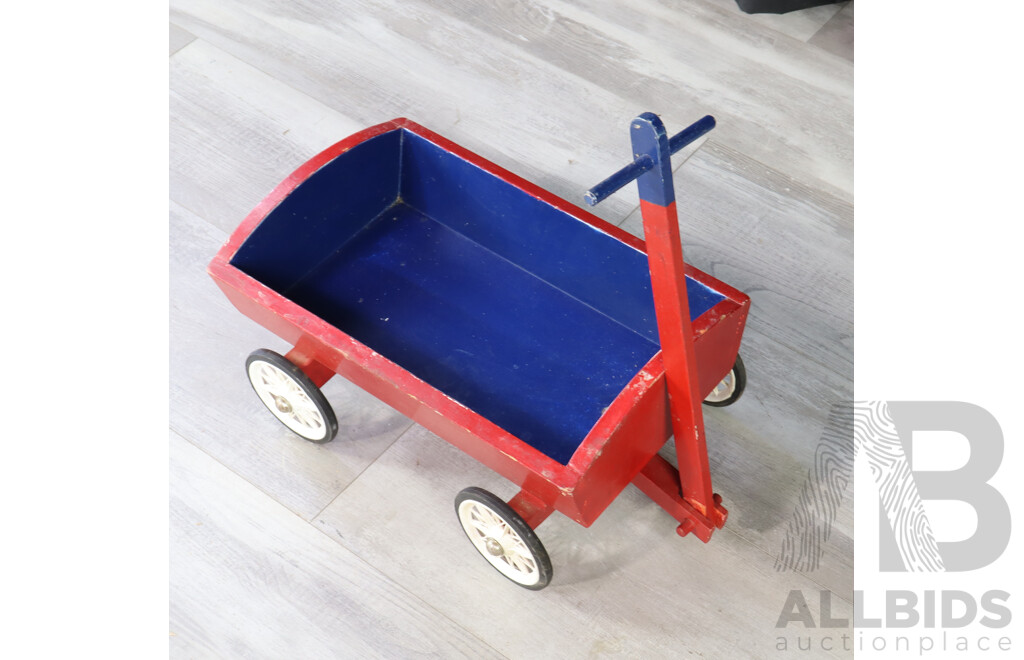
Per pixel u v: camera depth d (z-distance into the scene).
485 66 2.77
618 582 1.89
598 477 1.60
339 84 2.74
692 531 1.90
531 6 2.89
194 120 2.68
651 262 1.45
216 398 2.18
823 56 2.75
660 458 1.92
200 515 2.02
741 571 1.90
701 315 1.66
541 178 2.52
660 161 1.30
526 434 1.86
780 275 2.30
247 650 1.86
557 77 2.73
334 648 1.85
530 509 1.74
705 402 2.11
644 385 1.58
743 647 1.81
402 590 1.91
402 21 2.88
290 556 1.96
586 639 1.84
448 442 1.90
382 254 2.13
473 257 2.12
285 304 1.79
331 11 2.92
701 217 2.42
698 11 2.87
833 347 2.18
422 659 1.83
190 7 2.96
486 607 1.88
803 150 2.54
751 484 2.00
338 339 1.74
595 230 1.87
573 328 2.00
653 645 1.82
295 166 2.57
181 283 2.37
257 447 2.11
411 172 2.13
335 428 1.98
